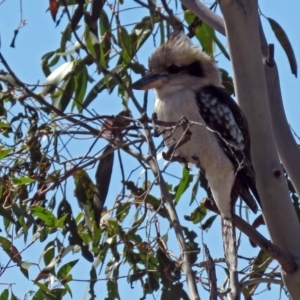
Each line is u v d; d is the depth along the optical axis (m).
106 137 7.47
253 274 8.85
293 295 8.02
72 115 7.36
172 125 7.19
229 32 8.18
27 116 8.41
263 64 8.69
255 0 8.20
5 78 8.32
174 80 8.95
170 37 9.39
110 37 9.69
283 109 8.97
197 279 7.69
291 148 8.90
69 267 8.45
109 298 8.95
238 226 8.01
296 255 8.10
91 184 8.77
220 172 8.62
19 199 8.45
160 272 8.44
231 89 10.18
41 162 8.02
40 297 8.44
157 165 7.02
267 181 8.19
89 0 9.52
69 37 9.25
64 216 8.34
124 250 9.09
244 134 8.84
